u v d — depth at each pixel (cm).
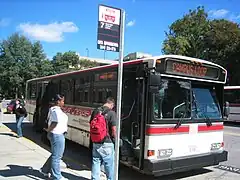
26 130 1809
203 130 816
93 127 656
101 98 972
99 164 663
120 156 799
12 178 741
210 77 841
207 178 823
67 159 1032
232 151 1243
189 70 792
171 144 746
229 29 3859
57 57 7581
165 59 743
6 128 1828
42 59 7481
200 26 4384
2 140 1343
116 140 580
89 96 1055
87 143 1045
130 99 811
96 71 1016
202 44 4144
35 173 789
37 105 1673
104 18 543
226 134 1823
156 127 724
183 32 4534
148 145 717
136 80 792
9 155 1017
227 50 3750
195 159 772
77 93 1156
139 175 843
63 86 1310
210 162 809
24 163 901
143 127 732
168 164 722
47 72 7338
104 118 658
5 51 7238
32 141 1350
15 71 7169
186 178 820
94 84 1027
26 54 7281
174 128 753
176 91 773
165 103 749
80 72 1141
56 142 696
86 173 836
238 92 2611
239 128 2252
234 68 3725
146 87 737
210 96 856
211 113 847
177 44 4272
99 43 536
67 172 833
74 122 1165
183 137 770
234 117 2609
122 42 563
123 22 564
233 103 2628
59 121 699
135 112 789
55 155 700
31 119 1853
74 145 1315
